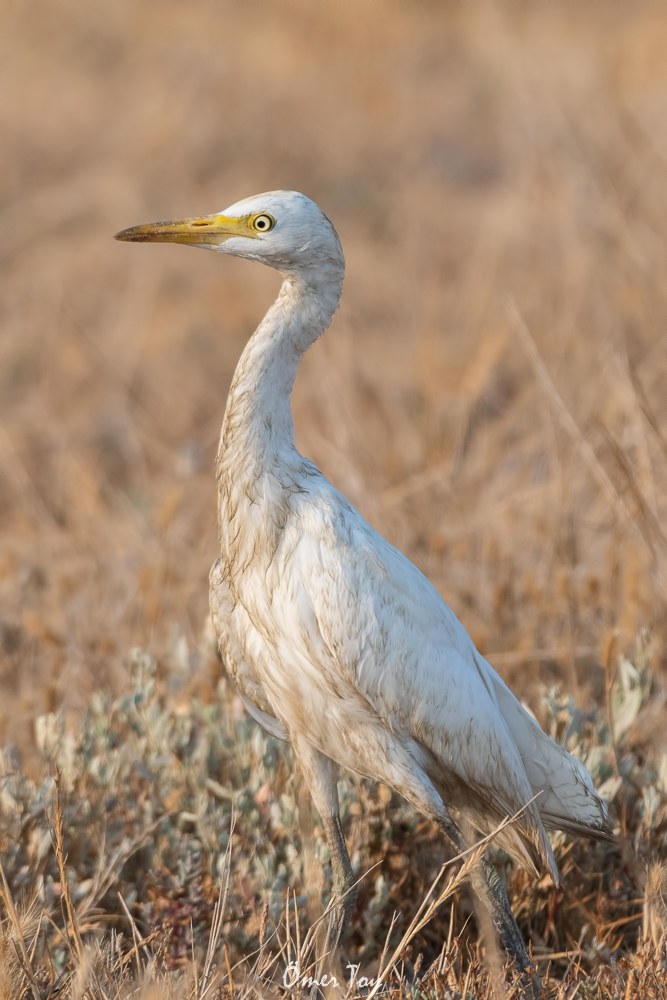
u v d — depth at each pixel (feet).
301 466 20.75
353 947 21.98
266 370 20.75
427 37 92.43
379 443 42.24
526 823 20.98
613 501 30.17
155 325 62.13
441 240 65.31
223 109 83.92
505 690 21.59
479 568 33.55
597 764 23.25
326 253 20.99
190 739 25.57
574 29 81.20
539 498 35.78
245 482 20.62
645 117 59.52
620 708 24.39
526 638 29.58
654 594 30.73
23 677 31.04
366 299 61.21
